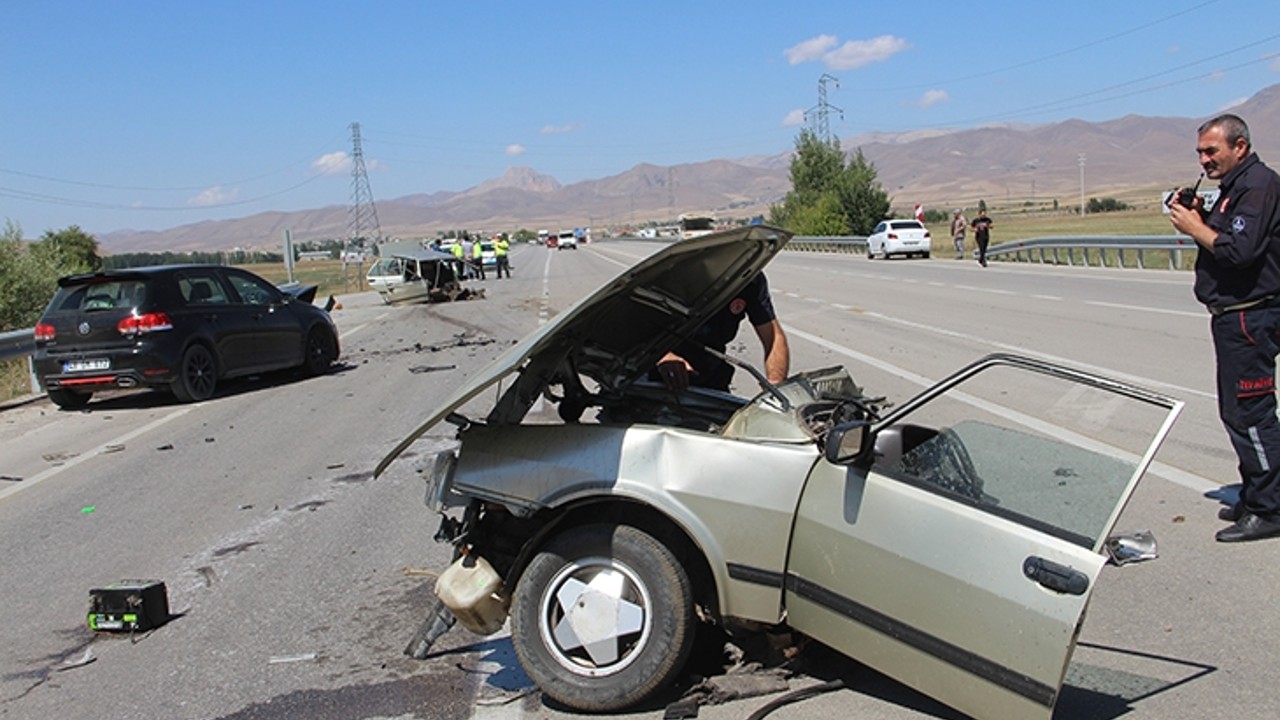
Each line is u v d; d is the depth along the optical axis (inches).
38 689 184.4
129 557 263.9
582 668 158.4
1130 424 178.7
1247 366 218.4
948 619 132.2
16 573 255.9
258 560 254.1
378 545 260.5
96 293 518.0
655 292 183.8
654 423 202.5
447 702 167.6
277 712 168.1
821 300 901.8
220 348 544.7
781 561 149.4
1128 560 129.8
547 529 160.4
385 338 848.3
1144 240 1042.7
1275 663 167.0
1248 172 211.5
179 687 181.3
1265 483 220.8
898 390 424.8
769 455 151.2
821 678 164.9
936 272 1227.9
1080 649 176.7
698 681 164.7
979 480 150.6
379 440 398.3
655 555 153.9
